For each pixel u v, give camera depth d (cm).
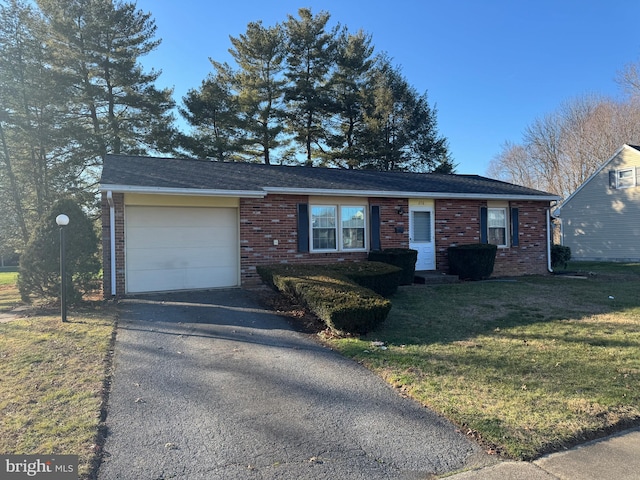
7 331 657
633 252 2189
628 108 3002
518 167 4006
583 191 2438
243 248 1084
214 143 2402
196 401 405
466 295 1006
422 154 3012
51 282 852
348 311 628
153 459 302
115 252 962
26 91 1855
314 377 472
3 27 1853
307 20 2703
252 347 585
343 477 282
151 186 932
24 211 2016
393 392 429
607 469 293
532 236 1491
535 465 298
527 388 432
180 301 895
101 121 2070
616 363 512
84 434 332
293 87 2652
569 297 986
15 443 317
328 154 2772
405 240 1297
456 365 504
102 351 552
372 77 2884
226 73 2609
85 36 2002
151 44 2175
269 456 308
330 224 1212
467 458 307
